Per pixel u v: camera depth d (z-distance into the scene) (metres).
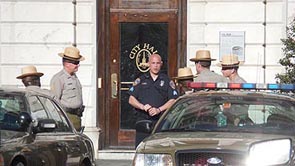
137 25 20.11
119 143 20.09
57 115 13.01
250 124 11.76
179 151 10.34
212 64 19.48
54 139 12.19
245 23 19.55
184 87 16.36
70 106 15.80
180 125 11.96
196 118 12.04
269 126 11.66
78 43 19.80
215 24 19.59
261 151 10.08
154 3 20.11
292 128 11.51
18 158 10.83
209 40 19.61
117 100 20.17
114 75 20.12
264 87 12.80
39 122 11.78
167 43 20.08
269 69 19.52
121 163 19.05
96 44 19.92
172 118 12.20
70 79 15.91
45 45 19.78
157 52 20.08
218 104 12.25
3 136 10.84
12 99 11.91
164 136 11.27
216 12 19.59
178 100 12.72
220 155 10.19
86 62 19.78
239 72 19.53
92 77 19.78
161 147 10.54
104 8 20.08
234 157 10.13
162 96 15.37
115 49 20.14
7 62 19.80
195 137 10.93
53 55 19.78
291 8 19.41
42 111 12.44
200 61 16.19
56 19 19.77
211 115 12.05
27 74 15.56
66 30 19.78
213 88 13.12
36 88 14.87
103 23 20.08
